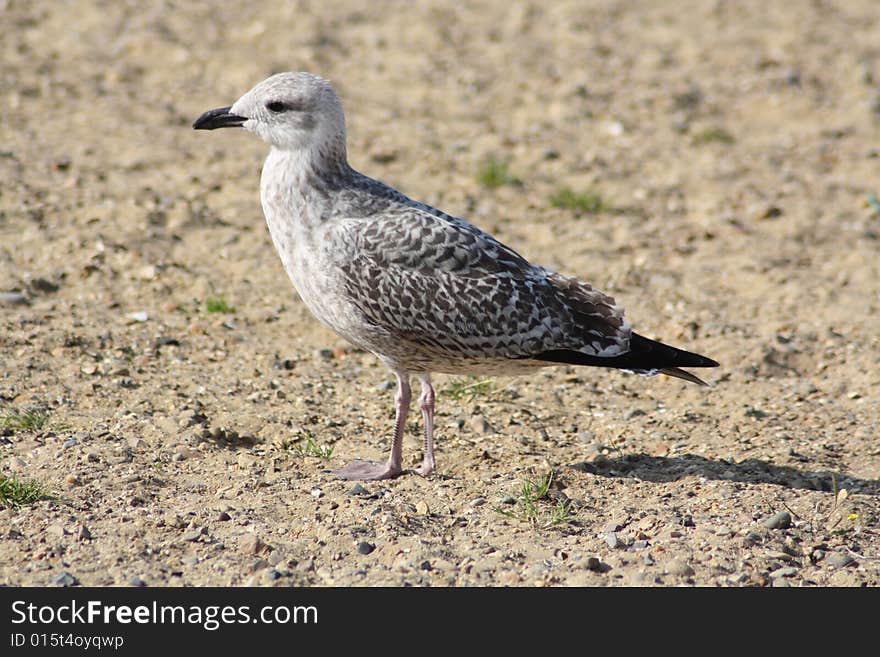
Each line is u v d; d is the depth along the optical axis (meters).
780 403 13.48
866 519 10.45
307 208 10.98
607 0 29.16
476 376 13.80
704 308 16.05
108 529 9.81
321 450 11.77
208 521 10.05
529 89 23.98
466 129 22.06
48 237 16.33
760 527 10.20
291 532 9.95
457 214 18.56
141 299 15.18
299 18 26.50
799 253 18.00
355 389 13.43
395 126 21.86
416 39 26.09
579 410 13.26
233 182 19.08
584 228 18.52
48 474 10.70
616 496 10.91
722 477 11.34
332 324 11.33
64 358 13.32
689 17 28.44
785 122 23.27
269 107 10.98
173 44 24.44
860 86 24.77
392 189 11.38
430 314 10.83
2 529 9.73
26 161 18.81
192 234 17.17
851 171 21.12
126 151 19.73
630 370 11.03
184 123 21.28
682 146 21.97
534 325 10.90
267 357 14.01
